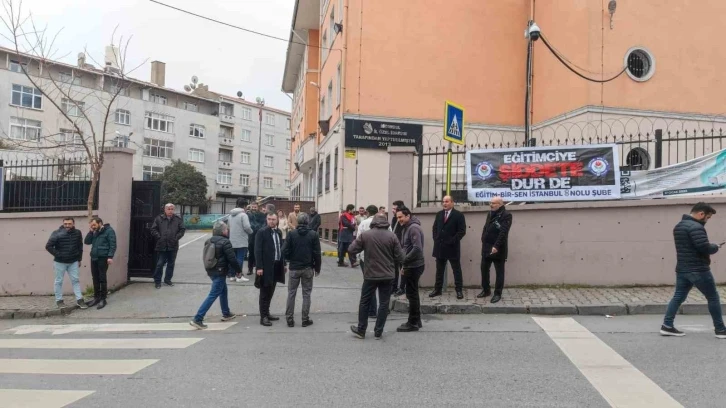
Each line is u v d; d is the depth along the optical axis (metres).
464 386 4.86
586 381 4.92
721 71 16.94
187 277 12.05
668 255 9.39
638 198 9.59
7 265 11.23
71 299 10.47
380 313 7.04
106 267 9.90
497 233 8.77
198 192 49.94
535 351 6.05
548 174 9.92
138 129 52.75
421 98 18.08
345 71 17.62
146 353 6.43
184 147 57.66
